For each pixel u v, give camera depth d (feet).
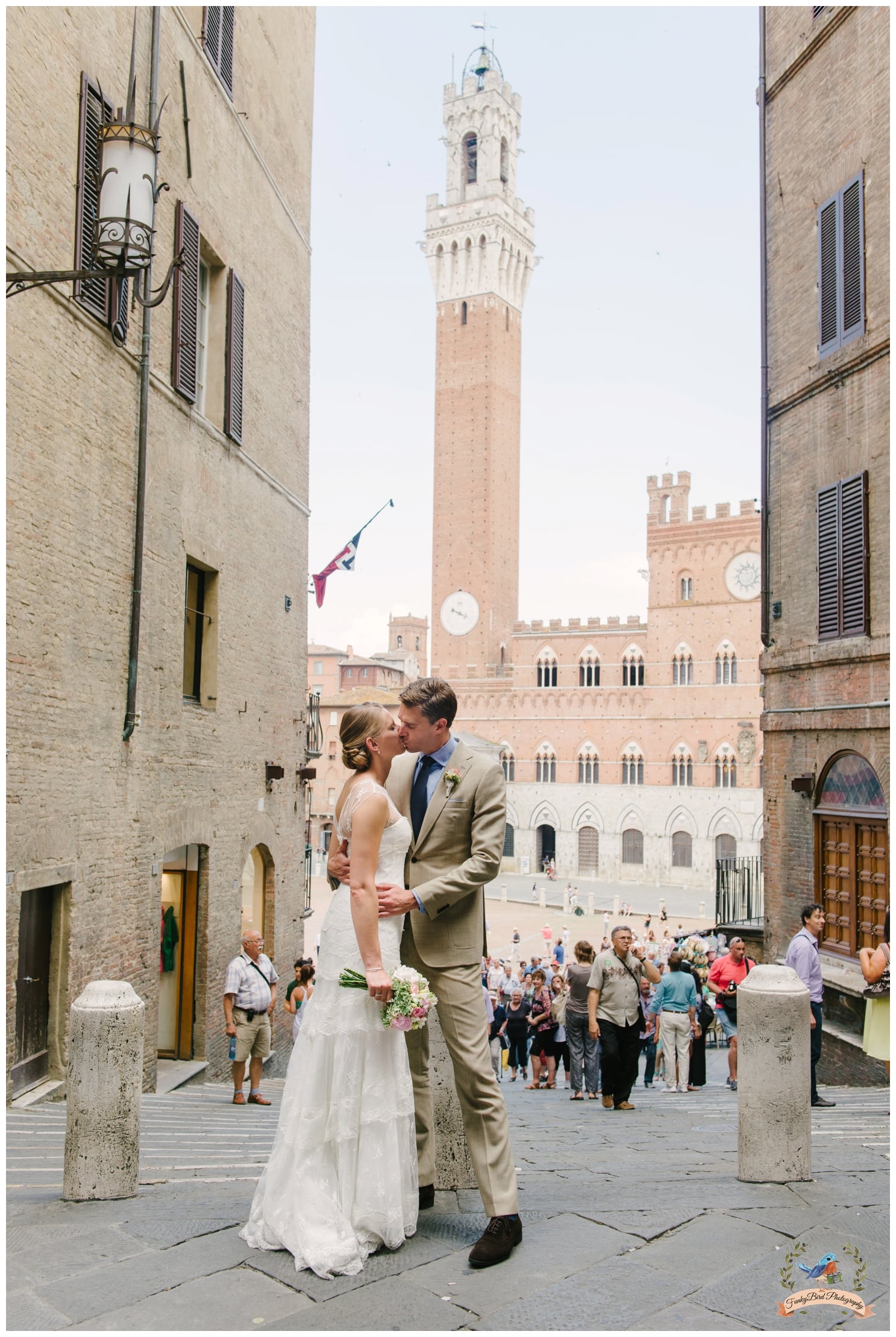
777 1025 18.76
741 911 90.94
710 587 242.58
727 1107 40.88
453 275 298.97
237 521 55.62
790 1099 18.71
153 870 43.09
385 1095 15.47
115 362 39.11
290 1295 13.30
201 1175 22.58
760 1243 14.87
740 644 238.48
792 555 60.49
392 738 16.78
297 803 67.36
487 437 290.56
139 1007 18.84
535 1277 13.78
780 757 60.90
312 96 72.13
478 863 16.14
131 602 40.57
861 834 51.96
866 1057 47.26
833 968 53.01
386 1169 15.16
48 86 33.88
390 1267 14.35
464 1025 15.88
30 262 32.83
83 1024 18.42
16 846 31.71
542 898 216.95
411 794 17.52
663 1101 44.70
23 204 32.40
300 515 68.44
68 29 35.32
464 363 295.89
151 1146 28.04
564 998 54.65
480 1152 15.19
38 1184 20.71
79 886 35.94
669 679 246.68
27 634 32.65
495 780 16.84
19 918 31.83
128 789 40.47
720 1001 50.90
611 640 257.96
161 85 44.55
